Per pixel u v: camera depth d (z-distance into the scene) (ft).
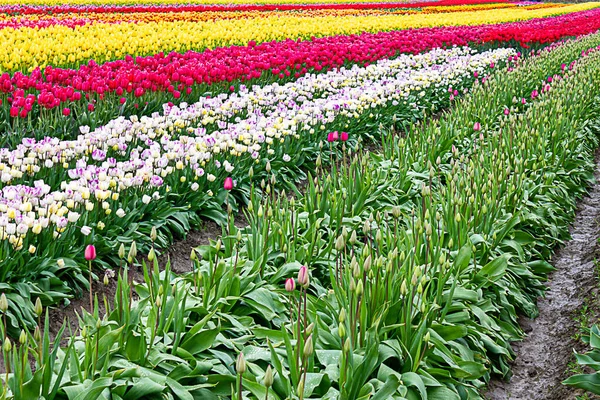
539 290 22.02
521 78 47.19
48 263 18.53
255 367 13.84
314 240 18.72
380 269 15.90
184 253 23.43
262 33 67.21
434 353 14.92
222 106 30.48
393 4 142.92
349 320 14.15
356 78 43.83
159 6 110.83
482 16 123.34
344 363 12.51
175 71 35.76
